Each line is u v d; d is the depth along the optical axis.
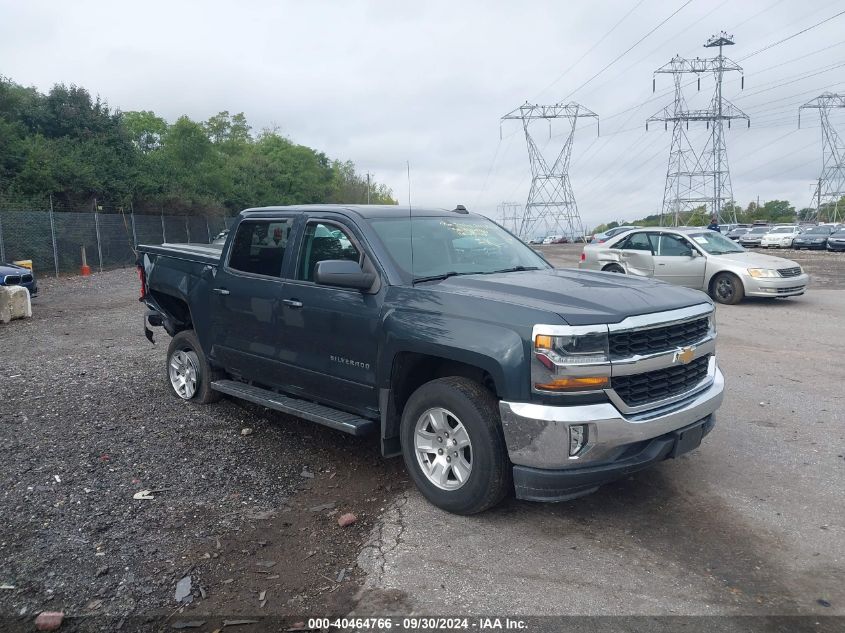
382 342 4.46
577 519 4.17
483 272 4.98
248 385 5.99
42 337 10.77
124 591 3.40
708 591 3.38
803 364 8.35
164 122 53.00
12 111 33.94
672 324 4.10
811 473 4.85
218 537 3.98
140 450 5.34
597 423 3.69
